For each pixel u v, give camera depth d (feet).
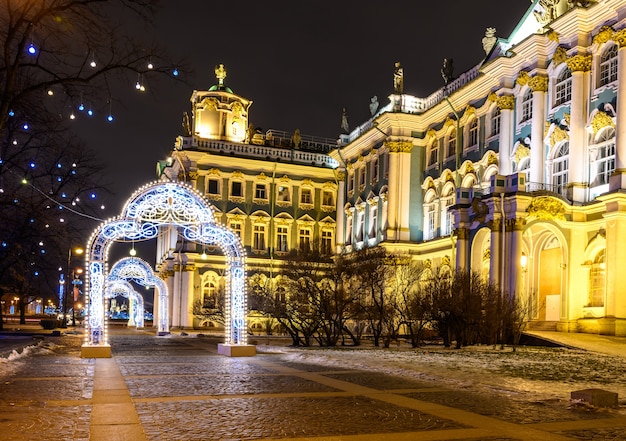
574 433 31.83
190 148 198.39
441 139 163.32
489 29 154.20
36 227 119.65
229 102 217.77
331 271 116.26
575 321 111.24
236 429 32.58
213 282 195.31
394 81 178.29
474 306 96.58
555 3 126.72
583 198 114.42
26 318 315.99
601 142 112.16
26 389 47.03
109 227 81.41
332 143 232.94
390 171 171.01
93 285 80.94
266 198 206.90
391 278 131.75
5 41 60.75
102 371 60.70
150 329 203.41
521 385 48.73
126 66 65.82
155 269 232.94
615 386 48.52
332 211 214.28
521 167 131.13
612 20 112.27
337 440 30.14
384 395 44.45
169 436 30.94
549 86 125.18
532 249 127.85
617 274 102.68
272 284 199.72
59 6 61.41
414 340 104.78
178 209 83.30
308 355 78.59
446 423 34.24
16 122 97.81
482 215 116.88
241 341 84.79
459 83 160.66
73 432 31.65
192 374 58.34
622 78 105.81
